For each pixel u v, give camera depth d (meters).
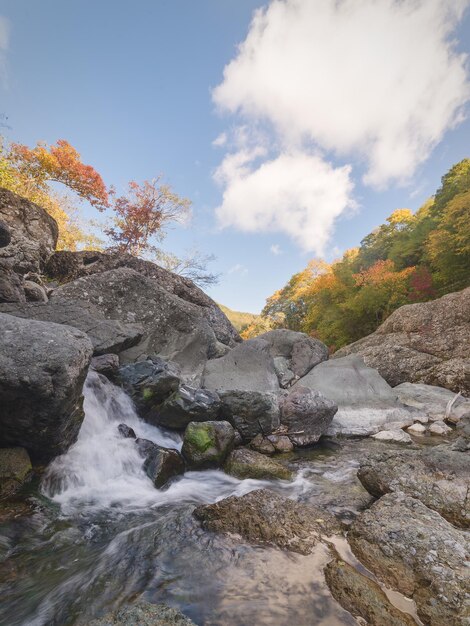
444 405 10.73
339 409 9.38
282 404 7.59
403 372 14.02
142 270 12.66
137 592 2.63
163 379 7.18
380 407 9.70
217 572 2.86
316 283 36.44
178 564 2.98
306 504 4.34
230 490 4.91
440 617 2.31
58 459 4.80
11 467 4.14
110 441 5.50
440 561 2.72
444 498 3.77
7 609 2.47
